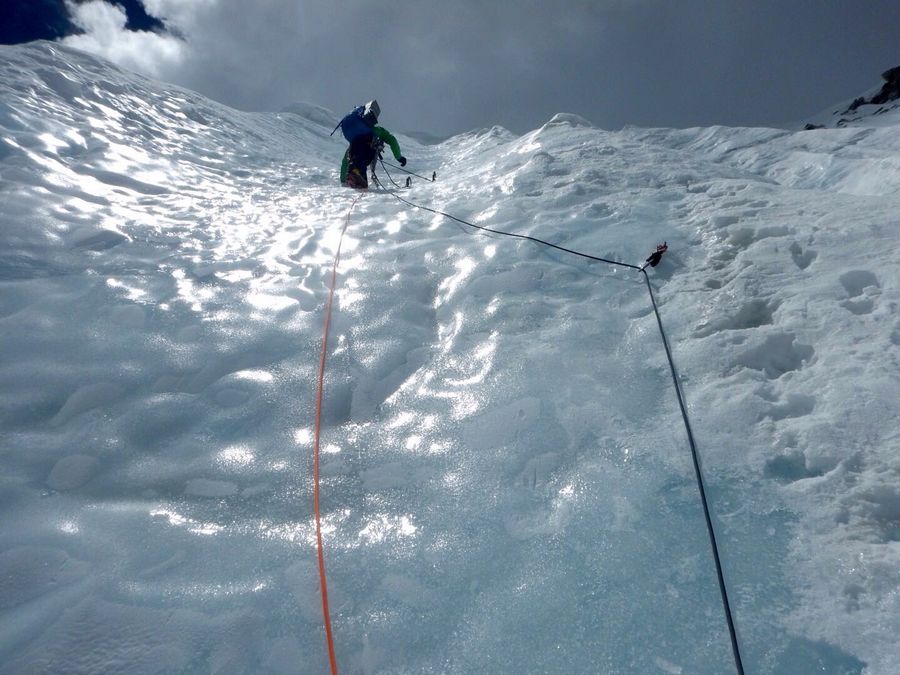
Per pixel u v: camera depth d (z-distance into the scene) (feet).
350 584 4.89
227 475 6.30
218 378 8.00
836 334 6.70
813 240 8.71
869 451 5.21
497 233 11.80
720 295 8.13
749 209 10.45
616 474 5.63
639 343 7.64
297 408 7.39
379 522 5.53
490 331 8.52
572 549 4.92
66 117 19.67
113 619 4.68
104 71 25.40
